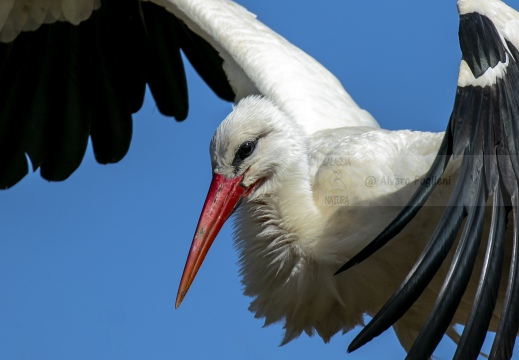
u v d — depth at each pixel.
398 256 9.67
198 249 9.91
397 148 9.62
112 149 12.38
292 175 9.86
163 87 12.28
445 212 8.19
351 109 11.27
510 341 8.30
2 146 12.30
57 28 12.02
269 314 10.08
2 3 11.75
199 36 12.02
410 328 10.28
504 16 9.30
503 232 8.32
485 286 8.21
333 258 9.60
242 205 10.01
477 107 8.58
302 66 11.44
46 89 12.18
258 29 11.57
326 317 9.98
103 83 12.20
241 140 9.98
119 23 12.03
